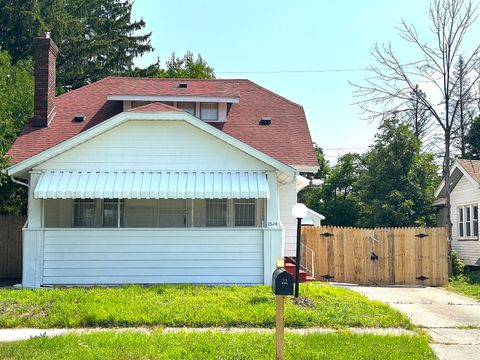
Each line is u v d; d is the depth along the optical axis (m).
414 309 16.30
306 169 22.33
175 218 21.31
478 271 27.19
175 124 19.25
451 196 32.62
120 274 18.67
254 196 18.41
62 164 18.95
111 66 49.22
